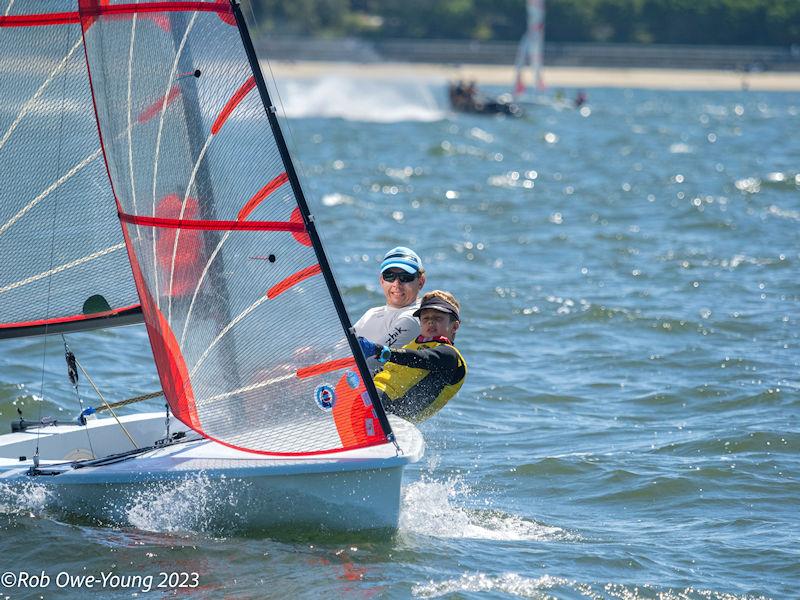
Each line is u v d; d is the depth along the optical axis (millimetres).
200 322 21906
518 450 29969
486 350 40969
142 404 32375
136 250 22188
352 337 21422
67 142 24109
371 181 95938
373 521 22266
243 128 21312
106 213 24391
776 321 45000
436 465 28547
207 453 22797
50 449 25031
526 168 111750
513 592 20625
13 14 23484
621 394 35531
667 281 53469
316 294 21453
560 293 50281
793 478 27484
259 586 20328
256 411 21969
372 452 21938
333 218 73125
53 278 24391
